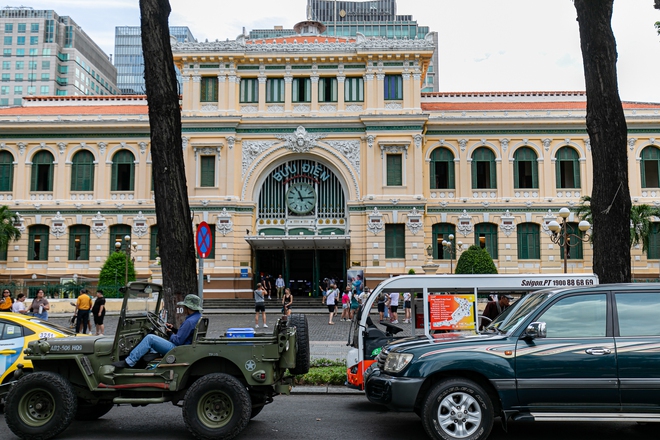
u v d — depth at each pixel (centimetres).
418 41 4181
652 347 884
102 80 16075
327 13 11881
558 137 4312
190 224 1585
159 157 1553
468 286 1339
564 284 1341
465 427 888
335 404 1279
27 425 944
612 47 1565
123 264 3772
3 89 13938
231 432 924
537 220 4284
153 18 1558
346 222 4234
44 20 14175
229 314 3688
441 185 4388
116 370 983
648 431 1021
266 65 4269
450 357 904
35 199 4353
